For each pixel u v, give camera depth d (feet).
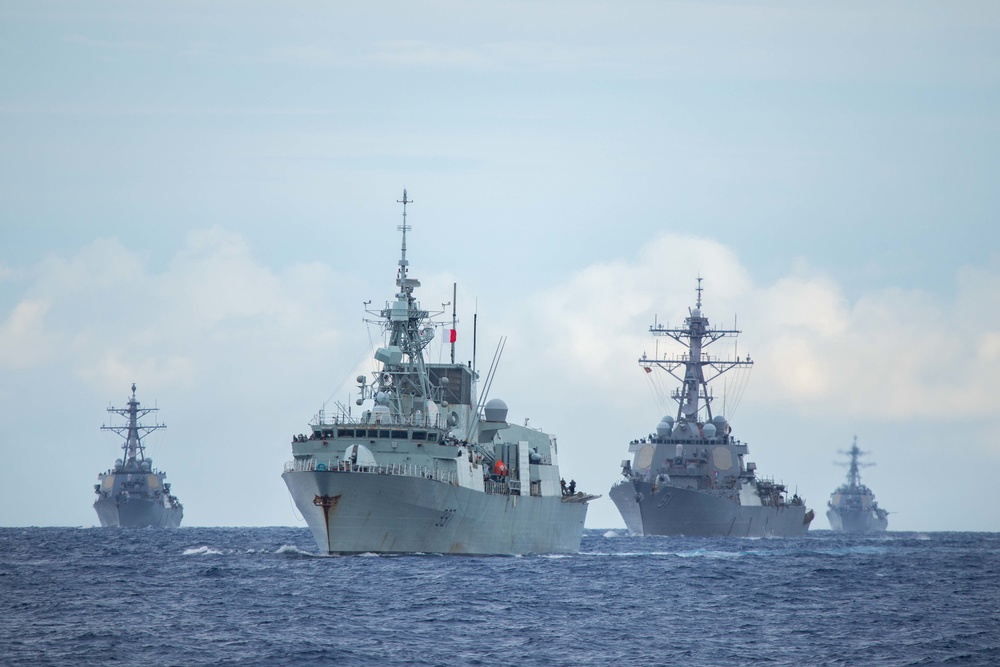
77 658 449.06
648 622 561.84
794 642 513.45
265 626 520.01
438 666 441.27
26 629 514.68
